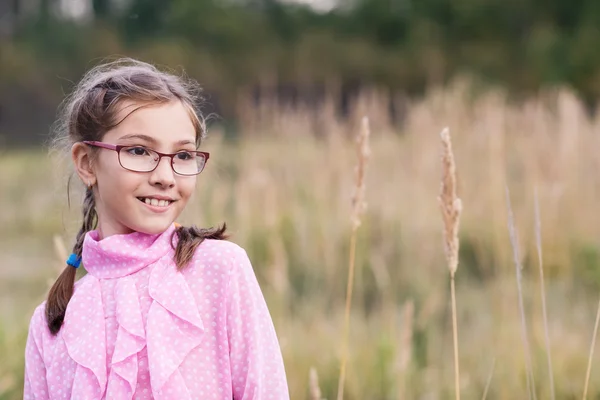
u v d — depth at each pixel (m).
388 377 4.76
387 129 8.75
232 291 2.26
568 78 23.83
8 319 5.48
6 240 10.27
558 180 6.95
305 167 8.34
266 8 35.97
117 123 2.24
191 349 2.21
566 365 4.75
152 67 2.71
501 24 30.97
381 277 6.11
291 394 4.43
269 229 6.84
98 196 2.38
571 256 6.64
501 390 4.56
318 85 27.06
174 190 2.27
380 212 7.65
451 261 2.69
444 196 2.68
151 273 2.27
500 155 6.66
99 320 2.26
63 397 2.29
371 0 35.38
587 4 27.88
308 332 5.41
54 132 2.71
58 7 33.44
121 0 35.12
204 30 31.28
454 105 8.33
